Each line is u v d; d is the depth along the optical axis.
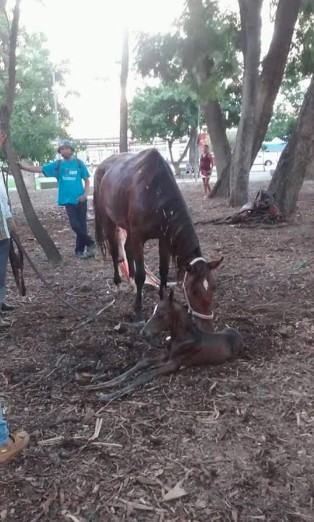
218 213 13.23
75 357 4.48
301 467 2.96
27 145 14.80
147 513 2.62
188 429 3.35
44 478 2.89
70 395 3.84
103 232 6.69
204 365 4.21
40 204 17.22
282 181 11.77
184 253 4.50
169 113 32.69
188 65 16.00
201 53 15.63
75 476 2.91
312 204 14.50
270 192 11.91
